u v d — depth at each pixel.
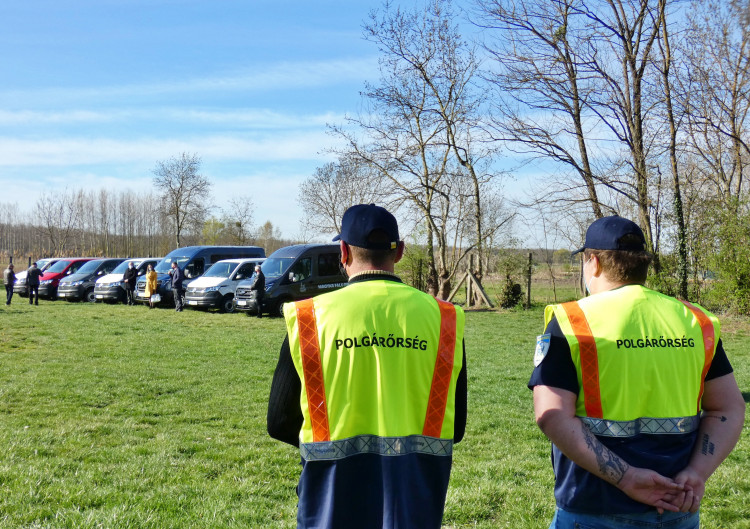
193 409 8.16
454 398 2.23
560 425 2.07
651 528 2.05
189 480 5.34
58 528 4.18
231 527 4.31
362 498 2.06
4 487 4.95
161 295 24.39
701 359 2.21
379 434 2.09
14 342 14.00
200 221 45.38
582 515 2.13
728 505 4.71
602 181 19.44
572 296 26.83
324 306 2.21
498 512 4.67
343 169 27.34
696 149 18.88
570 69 19.23
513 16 19.02
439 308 2.29
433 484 2.14
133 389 9.30
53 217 52.06
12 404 8.23
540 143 19.67
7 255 66.62
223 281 22.52
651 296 2.28
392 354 2.15
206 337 15.40
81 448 6.25
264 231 61.53
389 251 2.33
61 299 29.06
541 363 2.19
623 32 18.72
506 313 22.22
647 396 2.13
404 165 24.45
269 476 5.50
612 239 2.34
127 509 4.59
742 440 6.56
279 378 2.19
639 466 2.07
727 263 17.89
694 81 18.00
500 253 24.56
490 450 6.38
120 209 63.28
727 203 18.17
